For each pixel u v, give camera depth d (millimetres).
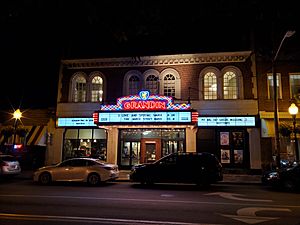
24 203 8719
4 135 21734
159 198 9898
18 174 17000
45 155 21578
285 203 9211
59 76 22734
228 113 19969
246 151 19609
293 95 19406
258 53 20266
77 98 22500
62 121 21922
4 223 6262
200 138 20281
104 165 14531
